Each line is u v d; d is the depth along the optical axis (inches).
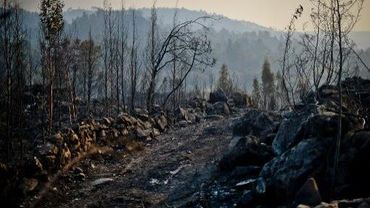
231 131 1125.7
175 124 1416.1
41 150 719.7
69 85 1456.7
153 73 1553.9
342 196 431.8
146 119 1241.4
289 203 465.7
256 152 659.4
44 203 626.5
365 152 443.5
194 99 1946.4
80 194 674.8
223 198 568.7
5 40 1035.9
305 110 667.4
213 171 713.0
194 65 1852.9
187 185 679.7
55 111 1434.5
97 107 1855.3
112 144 946.7
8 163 686.5
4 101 1133.1
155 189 693.9
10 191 609.6
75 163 782.5
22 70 1216.2
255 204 508.4
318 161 474.6
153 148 1005.8
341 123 491.2
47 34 1098.1
